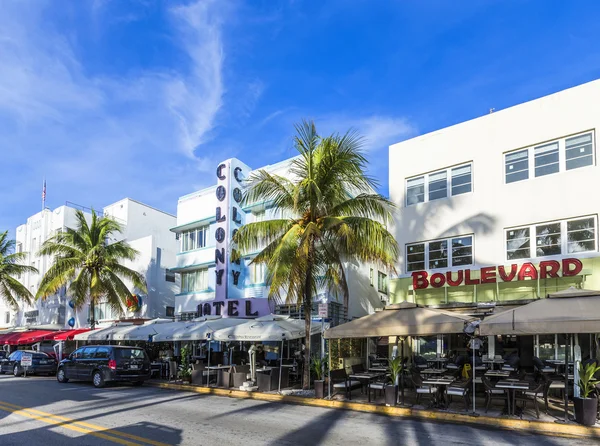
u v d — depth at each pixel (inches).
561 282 574.2
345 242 580.4
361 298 971.9
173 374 762.2
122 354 709.3
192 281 1153.4
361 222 565.0
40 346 1318.9
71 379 814.5
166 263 1362.0
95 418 426.0
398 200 743.1
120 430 370.3
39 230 1759.4
